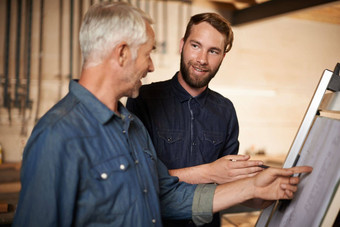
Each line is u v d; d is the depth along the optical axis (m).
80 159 0.87
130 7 0.97
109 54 0.94
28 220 0.82
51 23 3.34
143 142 1.14
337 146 0.94
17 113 3.30
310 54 4.51
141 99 1.58
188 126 1.57
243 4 3.71
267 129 4.40
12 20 3.20
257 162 1.28
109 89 0.98
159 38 3.76
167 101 1.58
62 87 3.44
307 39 4.46
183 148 1.55
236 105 4.21
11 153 3.31
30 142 0.86
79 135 0.89
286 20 4.30
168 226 1.47
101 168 0.91
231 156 1.34
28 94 3.30
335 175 0.87
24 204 0.83
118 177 0.93
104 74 0.96
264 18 3.38
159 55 3.77
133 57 0.97
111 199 0.92
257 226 1.20
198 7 3.87
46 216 0.82
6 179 2.92
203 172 1.38
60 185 0.84
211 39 1.41
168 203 1.22
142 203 0.98
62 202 0.85
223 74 4.09
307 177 1.04
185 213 1.20
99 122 0.95
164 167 1.29
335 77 1.03
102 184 0.90
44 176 0.83
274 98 4.39
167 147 1.53
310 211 0.94
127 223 0.94
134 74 0.99
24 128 3.33
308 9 2.82
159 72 3.79
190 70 1.47
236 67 4.13
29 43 3.26
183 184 1.27
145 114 1.56
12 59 3.24
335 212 0.86
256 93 4.23
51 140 0.84
